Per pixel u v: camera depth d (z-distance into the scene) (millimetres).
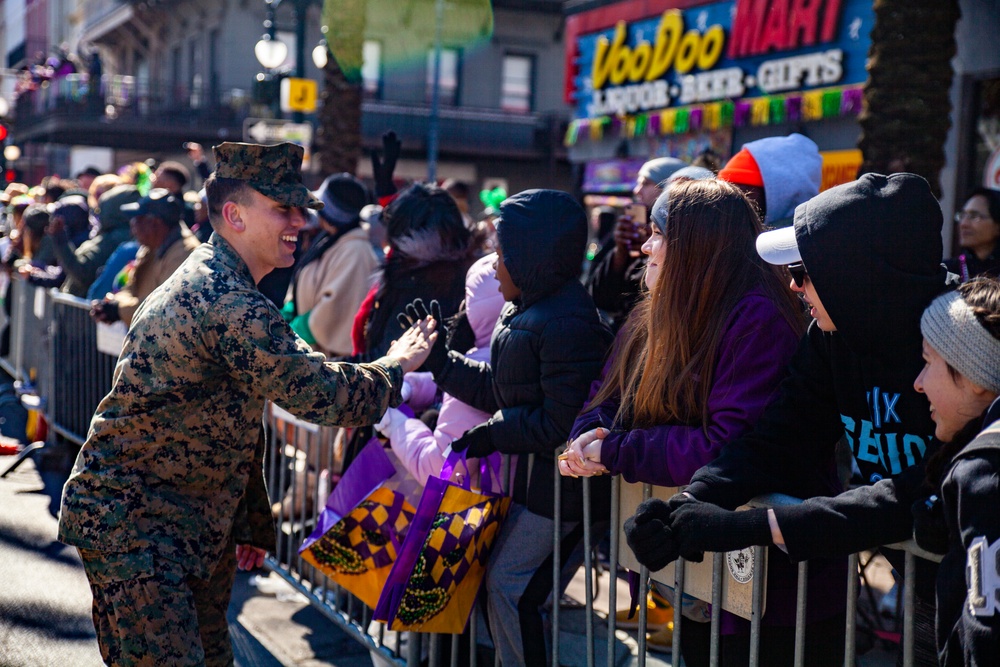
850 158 10211
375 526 3051
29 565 4691
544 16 25859
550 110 26219
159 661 2348
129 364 2414
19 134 27891
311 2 12055
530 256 2734
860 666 3277
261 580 4621
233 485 2529
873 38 6852
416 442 3127
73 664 3639
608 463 2375
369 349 3688
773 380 2240
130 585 2348
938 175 6797
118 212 7234
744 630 2281
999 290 1645
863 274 1905
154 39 29531
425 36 19234
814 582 2205
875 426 2006
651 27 13172
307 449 3977
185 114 24453
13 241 9000
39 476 6375
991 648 1405
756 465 2113
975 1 8375
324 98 11484
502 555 2883
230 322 2363
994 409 1543
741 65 11633
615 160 14219
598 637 3596
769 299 2303
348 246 4949
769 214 3111
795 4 10688
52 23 39938
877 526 1768
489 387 2977
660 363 2350
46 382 7113
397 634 3314
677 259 2332
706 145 12328
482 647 3184
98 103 24781
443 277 3611
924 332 1690
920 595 1908
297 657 3740
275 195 2471
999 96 8281
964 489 1482
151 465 2414
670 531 1997
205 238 7113
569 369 2672
